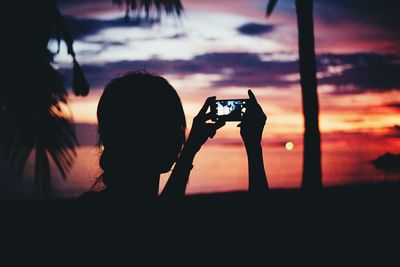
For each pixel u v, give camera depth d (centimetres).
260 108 110
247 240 106
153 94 85
